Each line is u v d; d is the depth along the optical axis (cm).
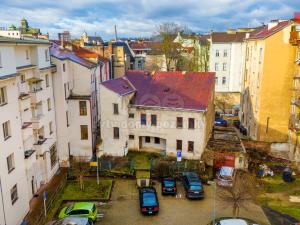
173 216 2506
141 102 3584
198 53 7650
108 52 5203
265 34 3772
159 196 2834
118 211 2589
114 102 3469
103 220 2453
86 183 3094
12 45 2202
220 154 3303
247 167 3306
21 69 2469
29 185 2681
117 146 3575
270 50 3619
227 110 6050
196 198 2747
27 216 2492
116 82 3688
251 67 4328
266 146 3762
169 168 3170
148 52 8375
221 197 2600
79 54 4141
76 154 3588
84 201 2744
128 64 6806
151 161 3328
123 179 3180
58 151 3425
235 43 6400
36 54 2734
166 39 7338
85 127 3531
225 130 4325
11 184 2234
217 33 6806
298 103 3322
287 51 3575
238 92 6575
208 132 3747
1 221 2092
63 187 2994
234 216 2442
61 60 3219
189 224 2388
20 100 2414
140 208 2564
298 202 2709
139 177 3011
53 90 3262
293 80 3616
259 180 3111
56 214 2519
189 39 8431
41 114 2880
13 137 2270
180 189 2966
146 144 3759
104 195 2841
